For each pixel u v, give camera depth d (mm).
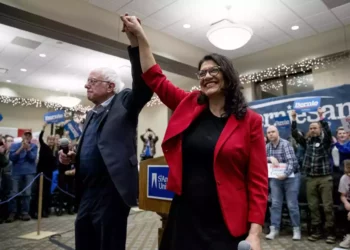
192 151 1098
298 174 3986
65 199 5590
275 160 4031
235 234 962
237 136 1050
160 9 5055
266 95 6926
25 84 8836
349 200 3631
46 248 3322
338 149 4098
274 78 6824
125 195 1369
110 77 1679
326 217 3689
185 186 1091
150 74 1316
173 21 5492
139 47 1343
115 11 5207
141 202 1786
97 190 1481
